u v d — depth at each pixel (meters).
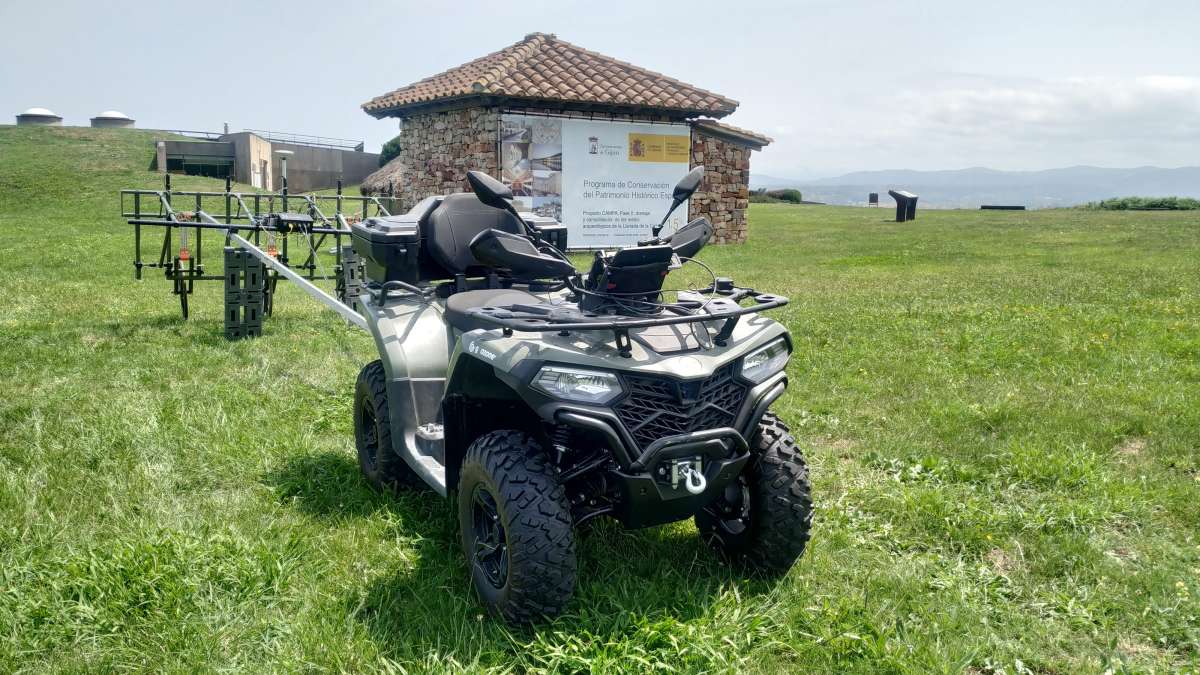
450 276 5.55
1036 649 3.73
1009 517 5.02
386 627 3.79
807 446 6.48
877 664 3.55
